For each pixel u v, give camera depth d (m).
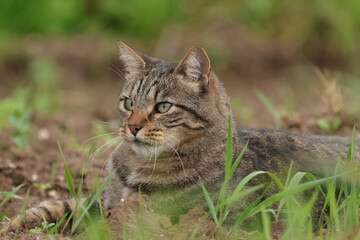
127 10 21.64
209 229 7.99
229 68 20.83
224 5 21.97
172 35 21.09
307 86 20.41
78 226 9.06
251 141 9.58
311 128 13.27
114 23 21.94
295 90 20.23
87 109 17.70
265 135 9.80
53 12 21.70
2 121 13.86
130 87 9.48
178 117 8.95
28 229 9.01
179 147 8.91
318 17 21.53
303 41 21.56
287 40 21.59
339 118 13.08
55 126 14.88
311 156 9.51
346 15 21.52
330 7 21.48
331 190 7.99
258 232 8.12
